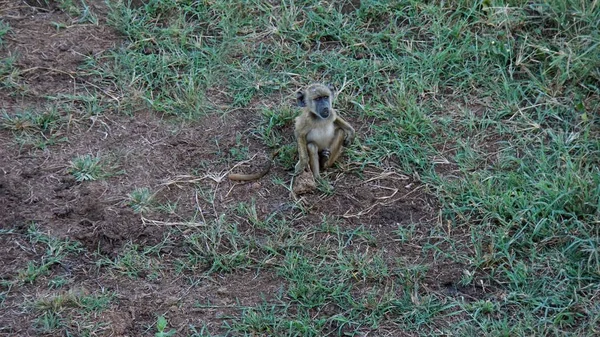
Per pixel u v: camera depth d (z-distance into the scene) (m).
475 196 7.17
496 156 7.60
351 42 8.64
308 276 6.56
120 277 6.58
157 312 6.31
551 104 8.02
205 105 8.06
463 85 8.27
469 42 8.58
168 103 8.06
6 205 7.11
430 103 8.12
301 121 7.22
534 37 8.62
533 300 6.34
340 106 8.06
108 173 7.40
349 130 7.48
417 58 8.51
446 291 6.48
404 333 6.16
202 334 6.13
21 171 7.41
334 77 8.34
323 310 6.34
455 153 7.66
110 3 9.05
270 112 7.93
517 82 8.29
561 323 6.18
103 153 7.62
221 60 8.49
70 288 6.47
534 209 6.96
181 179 7.41
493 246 6.73
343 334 6.16
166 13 8.98
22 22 8.90
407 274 6.55
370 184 7.40
